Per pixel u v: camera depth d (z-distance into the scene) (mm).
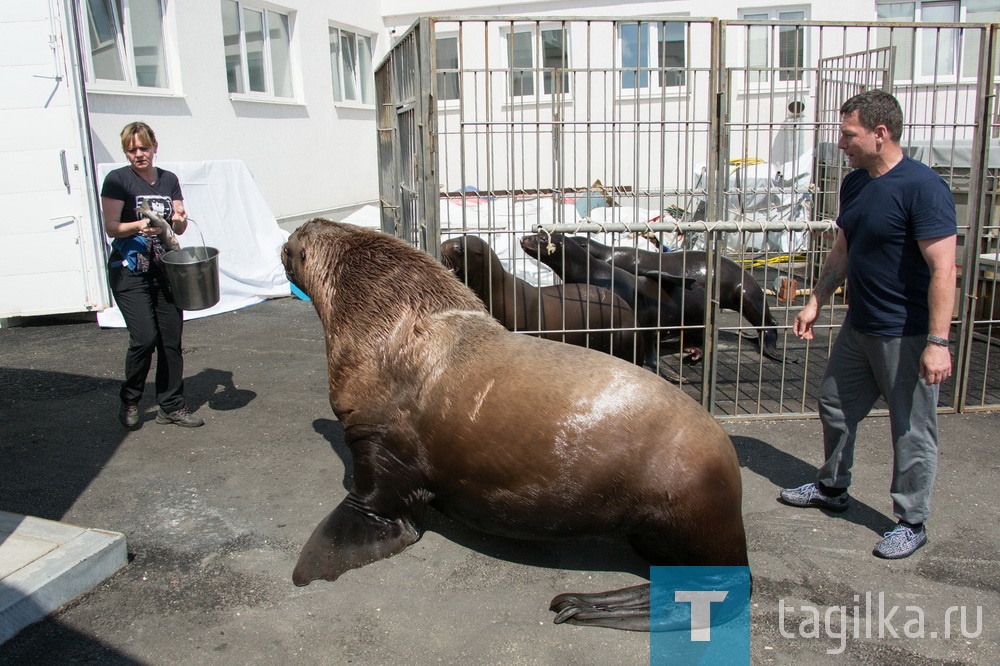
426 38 4949
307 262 4016
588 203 5648
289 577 3633
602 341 5750
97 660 3051
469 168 14086
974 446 5098
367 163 15695
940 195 3484
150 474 4719
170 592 3506
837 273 4141
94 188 7242
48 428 5461
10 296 7363
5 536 3660
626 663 3078
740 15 13461
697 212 9859
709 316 5379
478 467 3400
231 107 11492
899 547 3818
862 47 13383
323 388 6340
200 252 5195
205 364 7020
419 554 3846
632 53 13742
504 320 5359
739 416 5594
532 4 14031
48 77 6961
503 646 3168
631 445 3182
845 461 4152
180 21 10375
